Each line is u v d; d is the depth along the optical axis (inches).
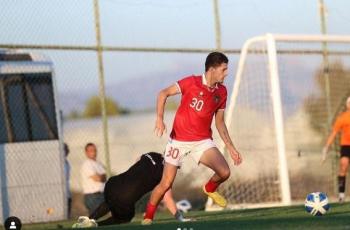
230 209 1519.4
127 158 1758.1
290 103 1833.2
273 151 1710.1
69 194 1587.1
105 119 1578.5
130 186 989.2
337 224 723.4
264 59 1699.1
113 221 1016.9
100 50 1578.5
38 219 1536.7
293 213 1108.5
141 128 2095.2
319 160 1859.0
